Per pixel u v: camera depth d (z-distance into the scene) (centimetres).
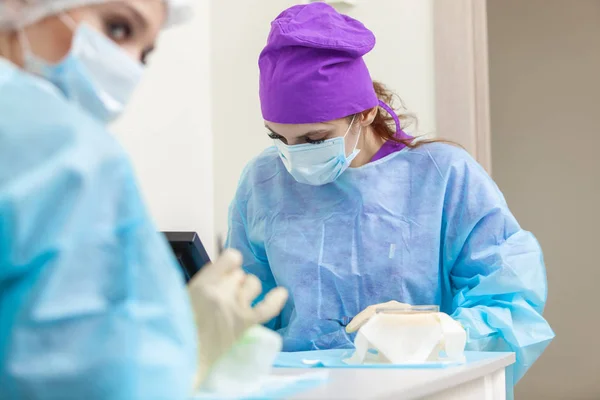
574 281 405
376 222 197
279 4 289
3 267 70
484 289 181
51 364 67
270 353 100
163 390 70
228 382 98
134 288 72
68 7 92
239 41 293
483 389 135
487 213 192
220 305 93
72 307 69
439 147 204
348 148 194
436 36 292
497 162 422
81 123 76
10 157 72
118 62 96
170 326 73
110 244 72
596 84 405
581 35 408
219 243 283
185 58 258
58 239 70
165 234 152
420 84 294
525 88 418
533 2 417
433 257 194
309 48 186
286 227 204
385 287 194
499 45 423
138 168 234
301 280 197
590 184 404
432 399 113
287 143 194
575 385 402
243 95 292
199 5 268
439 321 139
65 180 71
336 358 149
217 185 289
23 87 78
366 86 193
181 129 254
